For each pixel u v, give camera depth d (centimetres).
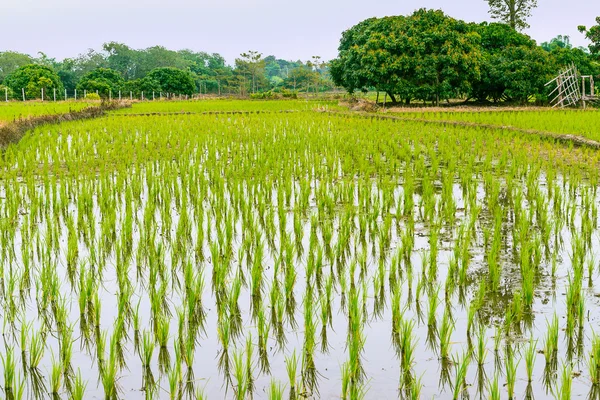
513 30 5072
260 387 577
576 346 636
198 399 503
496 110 3747
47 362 624
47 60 12069
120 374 601
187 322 715
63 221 1155
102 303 771
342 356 634
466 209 1215
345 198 1296
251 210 1200
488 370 598
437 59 4372
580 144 2033
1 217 1098
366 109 3894
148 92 8425
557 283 812
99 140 2205
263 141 2205
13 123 2334
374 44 4434
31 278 854
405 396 557
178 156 1866
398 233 1061
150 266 819
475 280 827
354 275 861
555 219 1126
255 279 784
